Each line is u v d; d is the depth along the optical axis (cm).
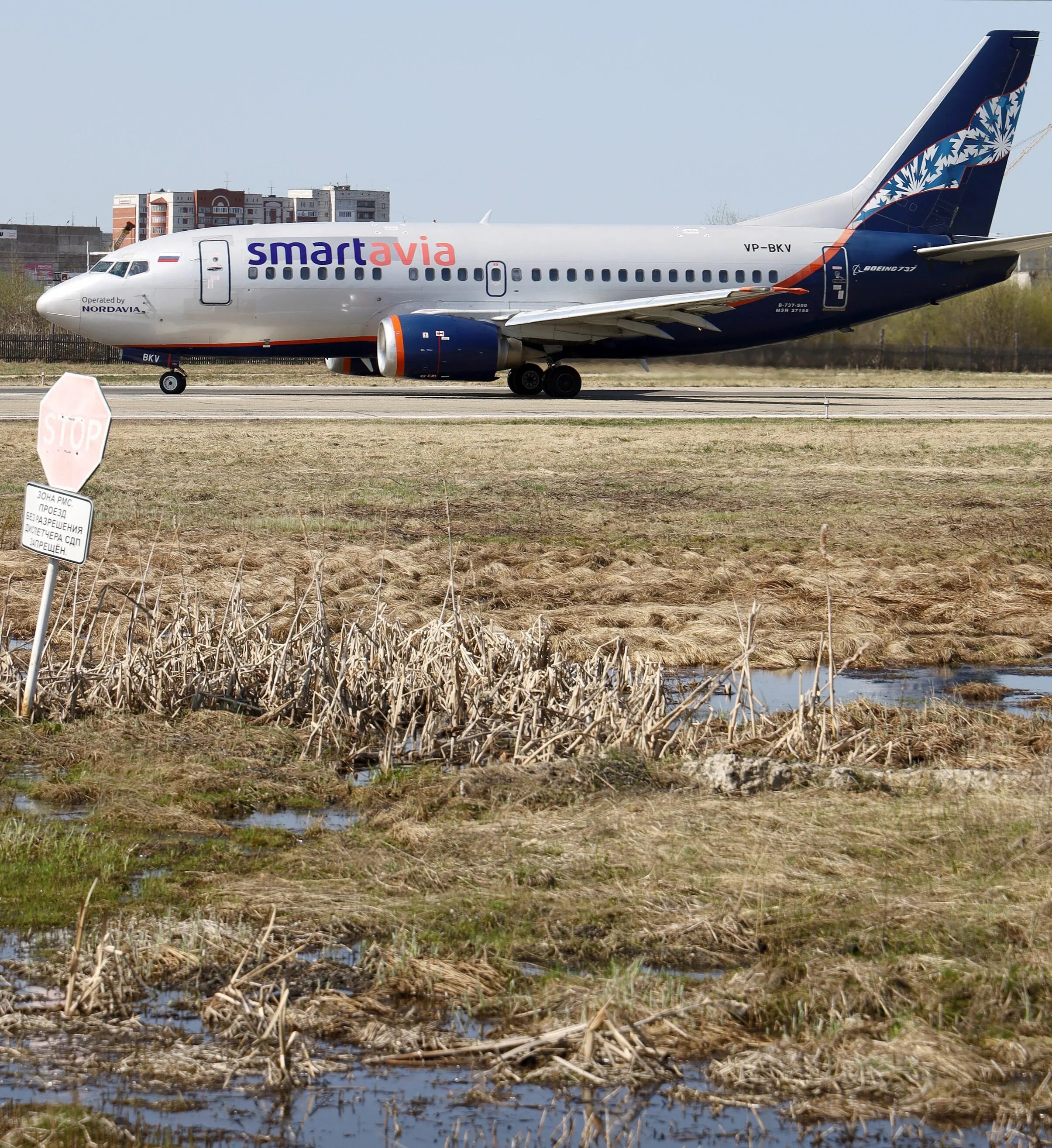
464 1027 1888
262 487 8244
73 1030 1855
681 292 15450
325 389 17512
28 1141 1599
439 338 14400
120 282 14525
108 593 4900
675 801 2770
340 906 2238
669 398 16738
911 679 4272
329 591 5184
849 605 5181
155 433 11219
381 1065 1791
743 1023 1888
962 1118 1678
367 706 3491
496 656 3719
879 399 17312
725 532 6988
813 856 2427
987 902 2205
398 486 8431
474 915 2209
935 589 5591
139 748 3195
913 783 2923
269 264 14650
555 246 15238
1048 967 1978
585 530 6950
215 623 4112
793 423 13088
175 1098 1708
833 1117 1681
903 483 8988
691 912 2194
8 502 7369
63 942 2119
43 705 3494
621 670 3694
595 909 2214
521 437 11475
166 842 2612
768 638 4597
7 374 19888
